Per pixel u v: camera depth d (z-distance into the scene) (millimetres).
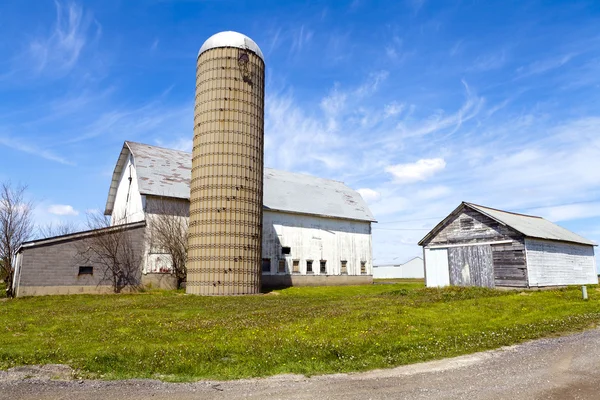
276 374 8188
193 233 28281
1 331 13430
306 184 44750
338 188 47688
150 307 19672
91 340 11664
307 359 9227
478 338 11305
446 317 14977
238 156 28781
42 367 8742
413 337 11508
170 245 30938
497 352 9844
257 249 29000
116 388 7309
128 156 38250
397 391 7016
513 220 28125
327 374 8156
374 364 8812
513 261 25594
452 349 10109
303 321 14258
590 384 7273
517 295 21875
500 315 15391
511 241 25797
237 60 29719
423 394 6840
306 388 7250
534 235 25453
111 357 9344
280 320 14656
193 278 27656
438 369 8406
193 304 20922
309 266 38375
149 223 31141
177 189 33062
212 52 29734
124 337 12016
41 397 6840
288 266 36844
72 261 28047
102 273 28891
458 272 28484
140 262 30281
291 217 38031
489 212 27703
